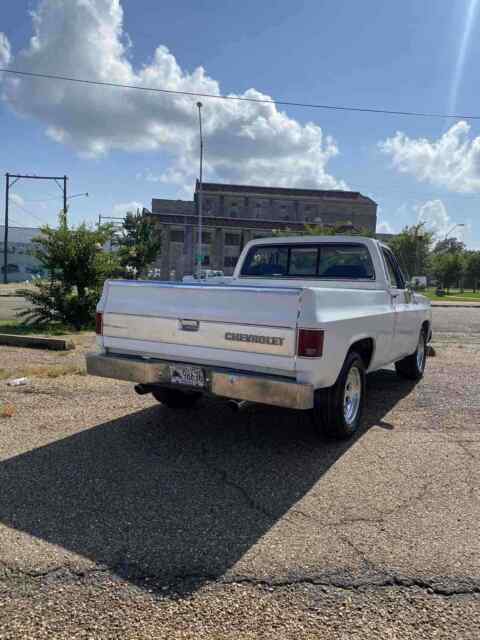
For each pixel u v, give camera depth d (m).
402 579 2.54
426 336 7.62
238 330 3.90
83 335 11.16
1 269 60.59
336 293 4.10
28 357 8.24
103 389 6.20
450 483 3.72
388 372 8.09
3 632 2.13
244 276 6.62
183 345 4.20
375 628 2.20
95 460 4.02
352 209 89.06
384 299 5.45
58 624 2.18
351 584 2.49
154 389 5.07
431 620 2.25
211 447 4.38
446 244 77.75
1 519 3.06
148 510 3.21
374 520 3.14
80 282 12.41
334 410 4.30
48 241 12.28
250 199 86.75
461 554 2.77
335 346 3.92
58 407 5.44
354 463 4.08
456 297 44.56
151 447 4.34
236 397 3.86
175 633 2.14
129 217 41.38
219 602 2.34
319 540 2.89
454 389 6.78
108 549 2.76
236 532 2.96
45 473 3.75
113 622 2.20
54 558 2.66
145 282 4.43
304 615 2.27
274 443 4.52
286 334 3.69
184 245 68.25
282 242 6.30
